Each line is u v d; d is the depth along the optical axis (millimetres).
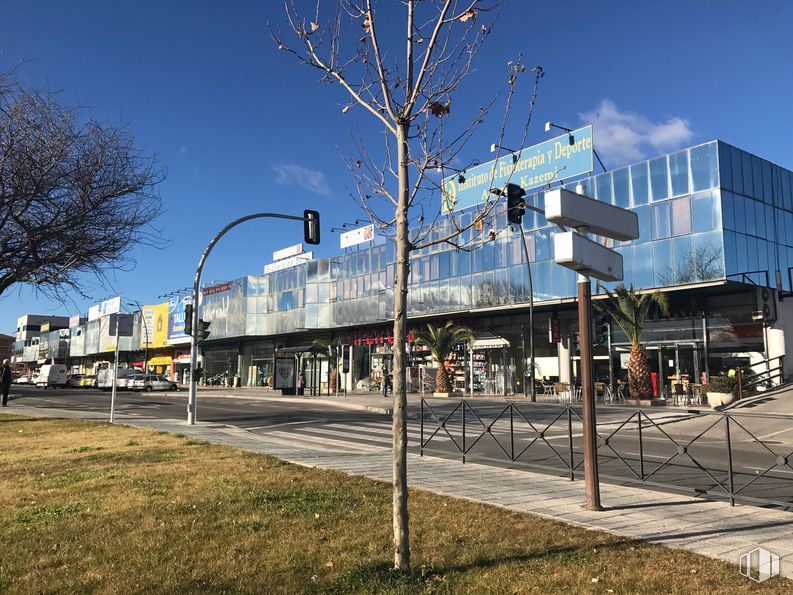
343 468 8977
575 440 13438
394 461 4219
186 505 6156
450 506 6242
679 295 26531
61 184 12336
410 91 4441
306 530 5250
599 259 6055
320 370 47219
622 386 27234
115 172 12867
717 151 24062
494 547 4742
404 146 4332
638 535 5238
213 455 9906
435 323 37969
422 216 5086
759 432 14938
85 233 12633
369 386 41594
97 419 18156
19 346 124438
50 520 5613
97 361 88750
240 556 4547
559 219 5633
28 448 10898
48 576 4141
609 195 27344
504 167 32031
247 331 51906
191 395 17016
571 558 4461
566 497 7047
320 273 45750
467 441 13492
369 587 3883
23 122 11727
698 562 4402
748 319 25172
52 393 43219
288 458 9922
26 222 12102
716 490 7922
